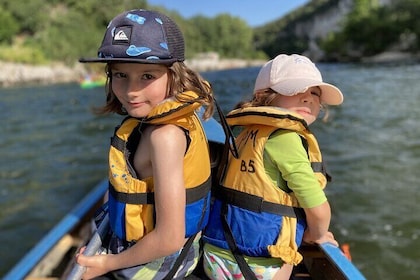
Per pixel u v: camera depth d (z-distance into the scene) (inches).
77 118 614.5
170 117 58.3
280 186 67.6
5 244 223.3
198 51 3801.7
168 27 59.8
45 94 1041.5
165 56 58.1
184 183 60.9
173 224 58.7
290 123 65.7
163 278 66.1
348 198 251.6
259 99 74.5
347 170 302.0
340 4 4734.3
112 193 63.6
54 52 2236.7
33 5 2367.1
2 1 2326.5
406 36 2487.7
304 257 88.9
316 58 2970.0
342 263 79.7
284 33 5295.3
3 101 890.7
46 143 460.4
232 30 4212.6
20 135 508.1
